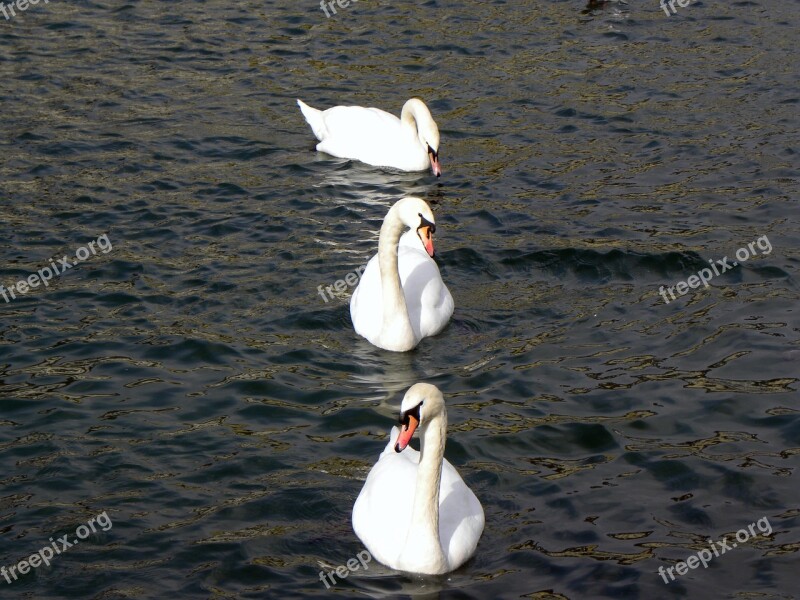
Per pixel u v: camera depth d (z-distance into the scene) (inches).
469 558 382.0
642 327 539.2
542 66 911.7
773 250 610.5
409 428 360.5
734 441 445.1
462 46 954.7
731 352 513.0
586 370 501.0
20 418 462.3
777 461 431.5
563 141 775.7
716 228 639.1
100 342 524.4
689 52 938.7
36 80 856.9
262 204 680.4
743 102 832.9
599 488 417.4
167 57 915.4
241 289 577.6
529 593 362.9
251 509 406.3
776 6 1048.8
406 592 365.7
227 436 452.1
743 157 739.4
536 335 536.1
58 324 540.1
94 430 454.6
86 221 649.0
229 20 1006.4
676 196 685.3
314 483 421.7
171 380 494.3
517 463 433.7
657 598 358.9
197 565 376.5
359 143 753.0
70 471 426.3
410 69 909.2
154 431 454.6
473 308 565.0
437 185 716.0
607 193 692.7
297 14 1025.5
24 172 708.7
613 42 962.7
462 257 612.1
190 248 620.4
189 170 725.3
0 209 658.8
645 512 403.5
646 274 592.7
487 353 521.3
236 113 819.4
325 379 499.8
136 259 605.9
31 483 418.9
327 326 547.5
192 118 805.2
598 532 392.5
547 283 588.7
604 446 443.5
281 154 757.9
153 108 818.2
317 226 652.7
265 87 868.0
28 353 513.7
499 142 777.6
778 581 366.9
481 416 465.4
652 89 861.2
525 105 837.8
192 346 521.7
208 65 905.5
